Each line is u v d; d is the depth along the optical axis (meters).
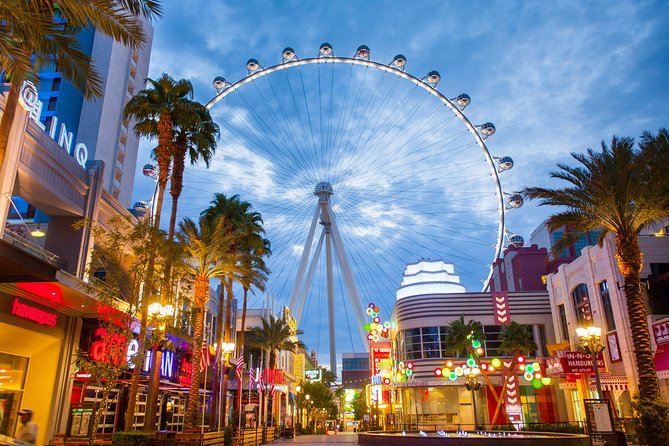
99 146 66.81
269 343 66.00
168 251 24.31
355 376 166.62
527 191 31.83
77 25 14.83
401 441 32.84
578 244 79.50
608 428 26.17
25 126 25.56
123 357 21.36
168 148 29.16
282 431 57.78
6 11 13.51
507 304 67.44
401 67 63.44
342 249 73.81
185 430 30.84
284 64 62.44
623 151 28.70
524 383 63.38
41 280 18.72
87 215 31.70
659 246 45.34
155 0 15.23
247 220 46.22
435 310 69.44
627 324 44.56
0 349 25.08
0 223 23.56
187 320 26.20
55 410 27.42
